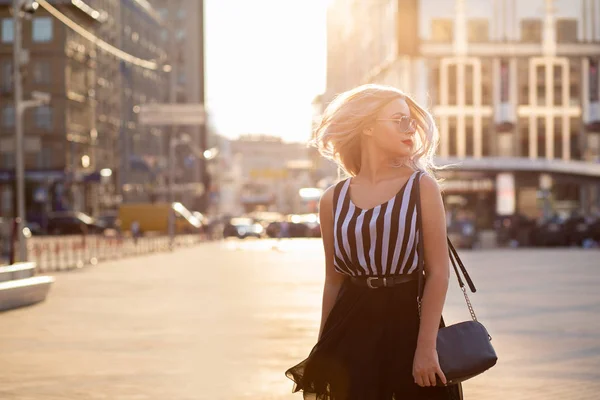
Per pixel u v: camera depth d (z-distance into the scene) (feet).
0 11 307.78
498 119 262.06
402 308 15.20
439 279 14.90
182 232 277.44
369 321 15.25
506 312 62.08
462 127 262.06
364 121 15.42
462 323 14.94
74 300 73.97
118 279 99.25
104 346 47.52
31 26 306.96
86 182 316.40
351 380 15.15
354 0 377.50
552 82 263.70
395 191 15.26
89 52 331.16
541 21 263.29
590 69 264.31
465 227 184.75
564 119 264.31
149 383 36.78
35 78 306.76
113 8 366.02
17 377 38.47
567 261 130.82
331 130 15.61
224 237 278.87
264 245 221.46
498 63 262.06
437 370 14.51
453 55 261.65
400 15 261.24
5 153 306.76
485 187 247.91
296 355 43.83
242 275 104.88
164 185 431.43
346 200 15.46
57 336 51.78
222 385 36.24
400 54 260.21
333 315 15.70
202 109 229.86
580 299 71.72
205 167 527.81
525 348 45.62
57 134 306.96
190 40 523.29
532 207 256.32
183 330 53.67
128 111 380.37
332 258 15.87
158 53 438.40
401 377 15.03
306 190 417.49
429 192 15.08
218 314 62.18
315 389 15.48
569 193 261.44
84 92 326.03
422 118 15.83
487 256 148.66
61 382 37.22
